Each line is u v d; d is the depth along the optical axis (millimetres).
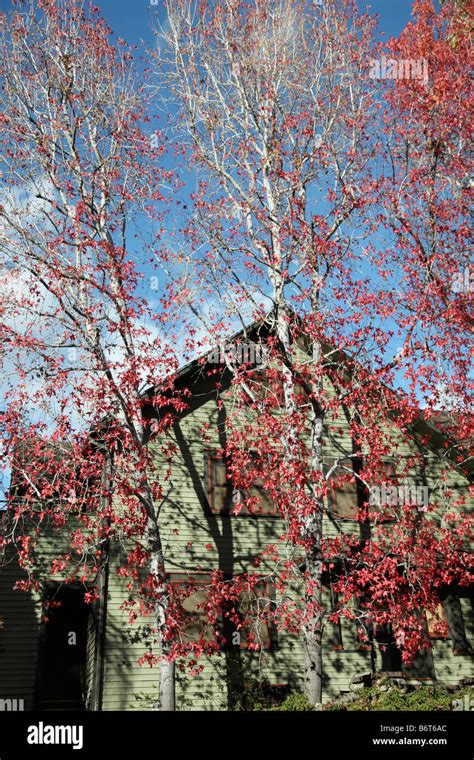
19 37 17109
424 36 18547
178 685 15891
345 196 17031
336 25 18281
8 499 14805
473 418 18266
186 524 17406
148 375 15906
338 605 16828
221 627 16688
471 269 18203
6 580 15719
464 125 18188
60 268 15562
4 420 14602
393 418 19844
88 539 15500
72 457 14992
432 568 16875
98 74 17578
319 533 15914
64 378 14898
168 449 17828
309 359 20000
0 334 14938
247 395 18109
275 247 17703
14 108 16797
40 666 15430
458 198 18391
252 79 18781
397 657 18266
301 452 16578
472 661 18359
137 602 15836
